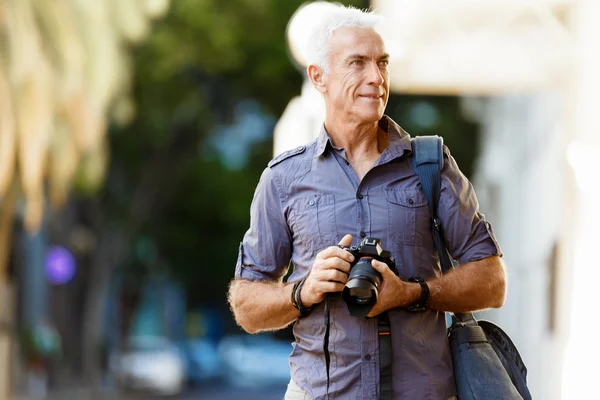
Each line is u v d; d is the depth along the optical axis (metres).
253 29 29.00
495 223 30.30
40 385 32.91
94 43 18.39
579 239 10.98
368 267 4.17
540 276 17.97
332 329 4.40
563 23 12.73
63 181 19.19
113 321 46.31
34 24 17.36
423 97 34.12
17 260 36.25
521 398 4.38
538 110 19.38
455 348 4.47
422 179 4.48
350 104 4.49
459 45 12.72
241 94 33.81
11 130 17.00
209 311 68.81
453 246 4.53
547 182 17.33
